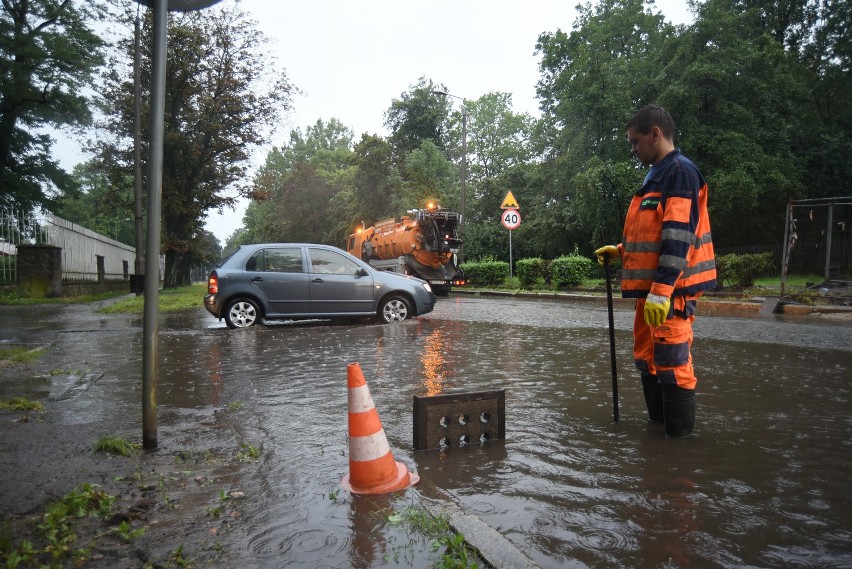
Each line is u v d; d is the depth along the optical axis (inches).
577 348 300.5
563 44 1401.3
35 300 767.1
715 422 157.0
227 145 1189.7
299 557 85.7
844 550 87.5
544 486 113.7
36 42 994.1
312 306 424.2
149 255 138.2
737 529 94.3
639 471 121.0
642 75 1039.6
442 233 852.0
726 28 941.8
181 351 305.3
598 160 967.0
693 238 134.2
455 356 278.5
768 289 579.5
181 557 86.0
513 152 2263.8
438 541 89.5
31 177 1114.7
